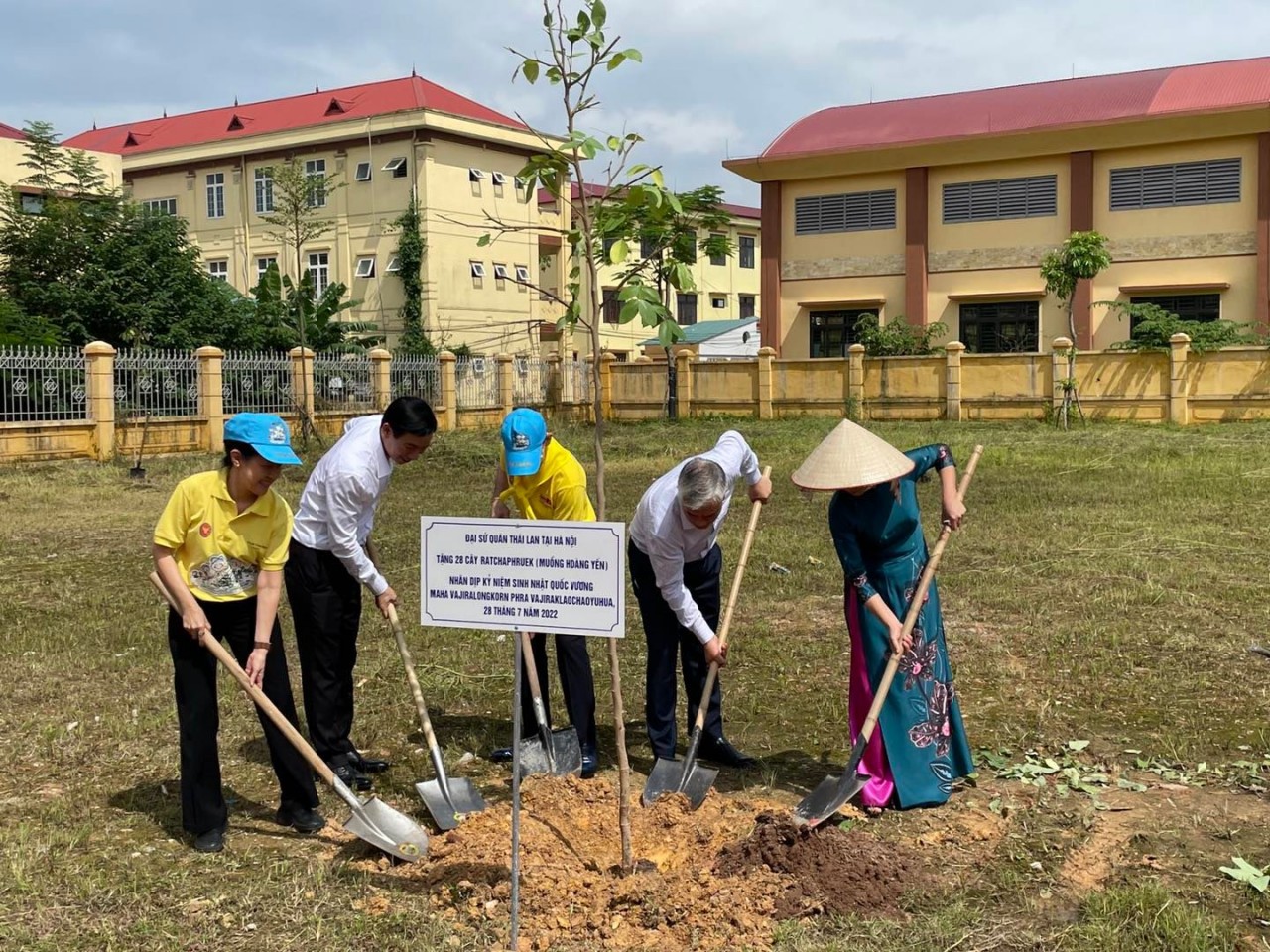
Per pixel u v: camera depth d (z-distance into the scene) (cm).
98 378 1873
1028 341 3052
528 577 352
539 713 519
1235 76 2880
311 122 3884
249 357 2223
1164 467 1606
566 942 360
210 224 3984
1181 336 2355
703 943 358
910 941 352
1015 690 616
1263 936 354
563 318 411
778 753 541
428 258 3612
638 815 455
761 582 895
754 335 4494
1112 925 358
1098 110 2916
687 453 2120
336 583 498
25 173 3128
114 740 555
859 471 439
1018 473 1620
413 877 410
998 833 438
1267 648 675
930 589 470
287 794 456
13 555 1108
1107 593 820
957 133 3042
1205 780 484
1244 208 2786
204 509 425
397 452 479
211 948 359
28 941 362
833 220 3250
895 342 2994
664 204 390
